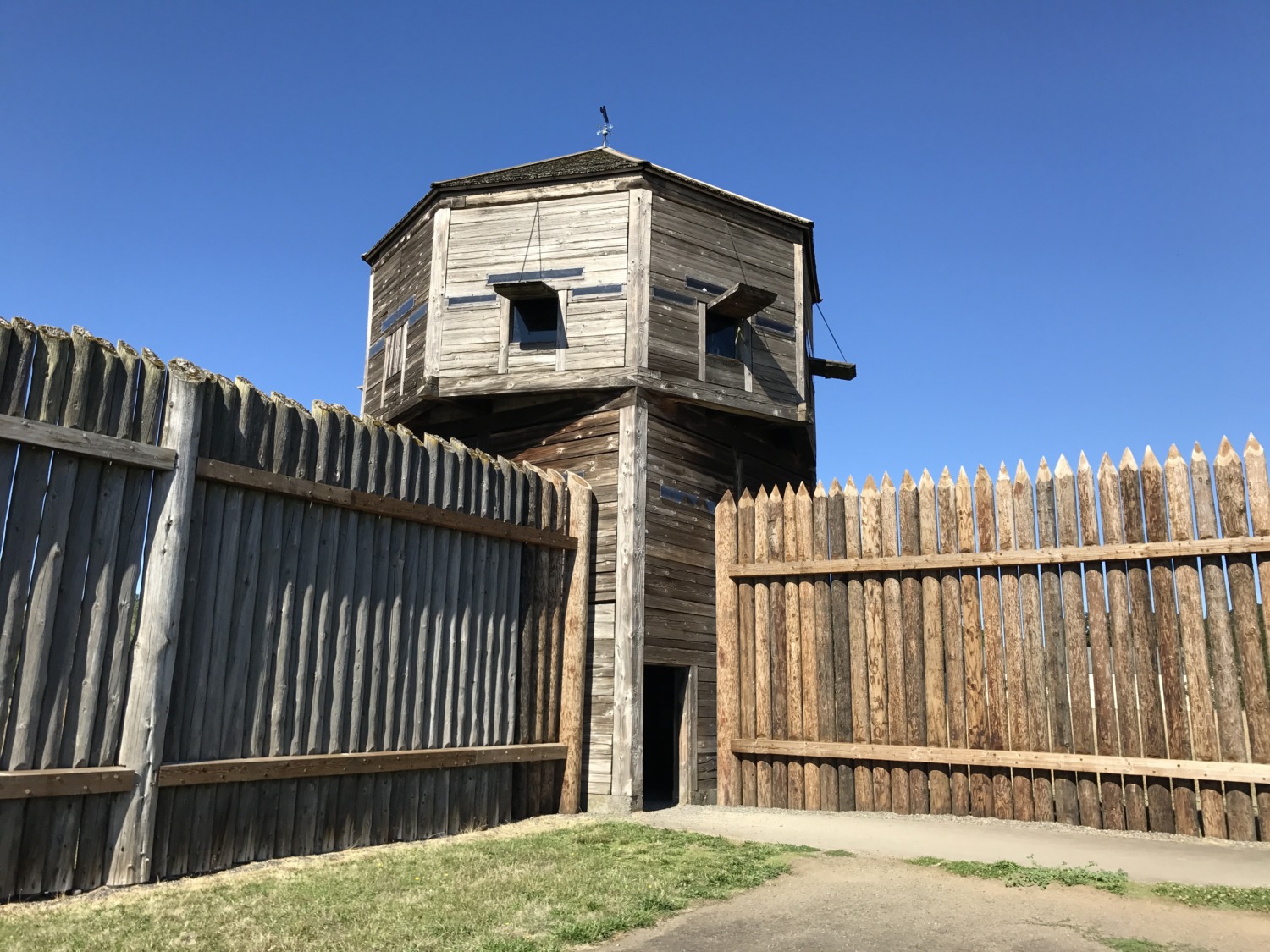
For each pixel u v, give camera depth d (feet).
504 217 45.65
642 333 42.32
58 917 19.58
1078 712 32.78
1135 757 31.48
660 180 44.57
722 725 39.42
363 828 28.66
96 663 22.74
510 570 35.73
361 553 29.71
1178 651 31.45
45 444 22.11
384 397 49.93
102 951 17.19
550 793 36.32
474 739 32.99
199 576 25.03
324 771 27.27
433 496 32.37
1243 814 29.63
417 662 31.12
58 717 22.00
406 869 24.63
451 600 32.78
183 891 22.18
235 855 25.23
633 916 20.03
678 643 41.37
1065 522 33.81
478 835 31.32
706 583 43.55
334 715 28.07
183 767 23.88
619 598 39.78
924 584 36.35
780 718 38.34
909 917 20.20
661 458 42.68
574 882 23.07
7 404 21.75
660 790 49.60
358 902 21.01
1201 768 30.19
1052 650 33.53
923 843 29.19
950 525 36.14
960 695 35.01
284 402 27.73
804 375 48.39
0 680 21.16
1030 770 33.42
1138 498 32.78
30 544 21.95
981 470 35.91
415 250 48.91
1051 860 26.35
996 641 34.65
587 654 39.78
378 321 52.31
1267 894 21.59
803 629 38.63
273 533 27.09
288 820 26.58
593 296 43.39
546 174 44.80
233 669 25.61
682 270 44.50
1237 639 30.68
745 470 47.88
